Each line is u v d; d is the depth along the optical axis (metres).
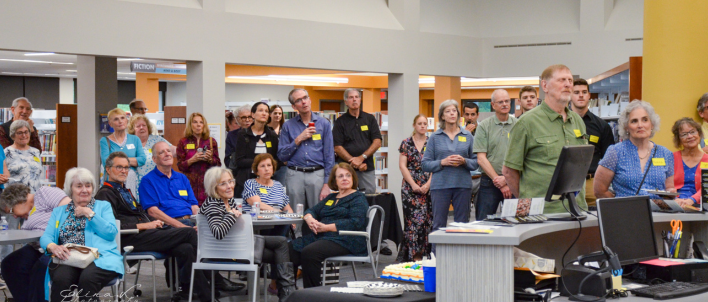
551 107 3.58
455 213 6.12
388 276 3.28
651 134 4.02
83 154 9.70
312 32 8.72
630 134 4.09
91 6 7.19
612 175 4.15
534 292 2.93
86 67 9.60
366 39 9.20
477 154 5.98
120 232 4.78
